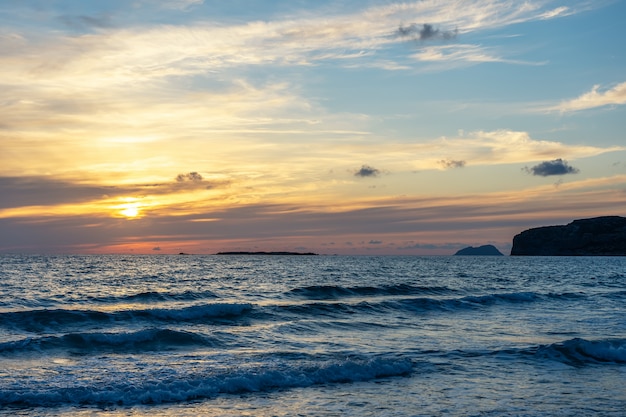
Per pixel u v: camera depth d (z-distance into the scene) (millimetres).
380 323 29156
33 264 112688
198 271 90125
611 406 14328
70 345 21234
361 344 22812
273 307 33344
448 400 14695
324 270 97062
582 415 13523
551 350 20656
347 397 14938
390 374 17469
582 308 37062
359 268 108750
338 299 41812
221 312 31125
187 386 15297
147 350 21125
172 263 134375
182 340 22812
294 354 20000
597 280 74812
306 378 16516
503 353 20766
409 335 25250
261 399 14664
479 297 40281
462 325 28625
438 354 20578
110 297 41188
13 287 52125
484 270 104688
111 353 20422
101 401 14156
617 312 34719
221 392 15211
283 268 105688
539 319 31125
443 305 37250
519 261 187000
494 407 14102
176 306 36656
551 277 81688
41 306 36188
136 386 15031
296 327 27266
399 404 14312
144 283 60094
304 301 40156
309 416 13242
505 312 34625
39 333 25219
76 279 65875
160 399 14430
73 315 28266
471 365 18828
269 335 24922
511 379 17031
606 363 19438
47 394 14281
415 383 16453
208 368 17266
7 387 14820
